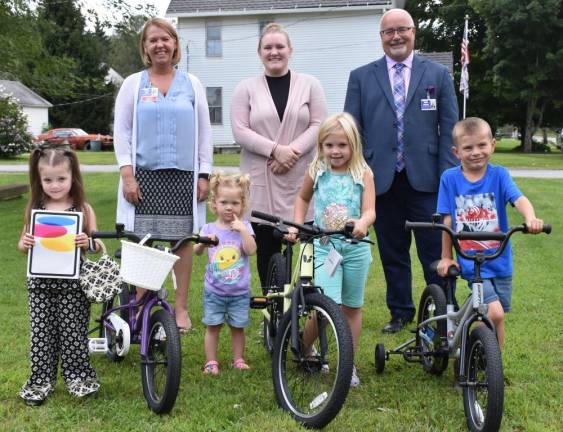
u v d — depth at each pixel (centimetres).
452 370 425
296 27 2705
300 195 415
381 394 382
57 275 350
